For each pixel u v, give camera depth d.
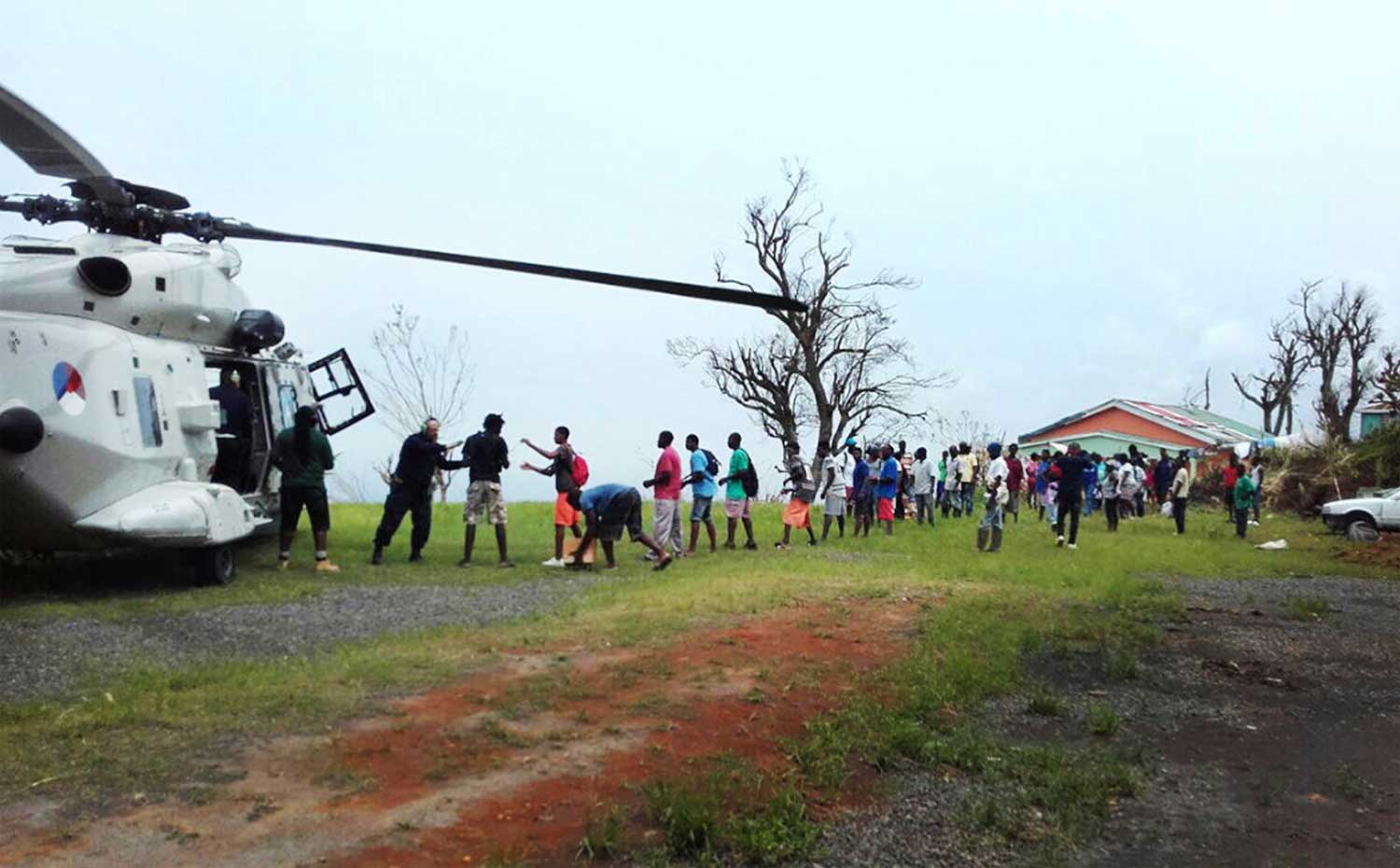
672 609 9.42
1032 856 4.88
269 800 4.62
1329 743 6.84
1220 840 5.20
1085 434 47.69
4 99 7.62
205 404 11.33
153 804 4.53
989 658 8.28
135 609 9.13
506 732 5.66
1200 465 38.75
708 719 6.11
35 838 4.16
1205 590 13.31
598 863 4.28
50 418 9.45
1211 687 8.12
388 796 4.74
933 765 5.92
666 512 14.45
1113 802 5.65
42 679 6.52
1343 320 62.16
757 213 42.22
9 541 10.04
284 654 7.49
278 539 14.68
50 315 10.10
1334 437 35.91
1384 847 5.16
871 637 8.67
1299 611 11.46
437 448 13.06
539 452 13.09
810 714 6.43
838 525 19.73
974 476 26.95
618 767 5.25
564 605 9.83
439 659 7.23
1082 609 10.82
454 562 13.30
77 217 10.85
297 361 14.66
